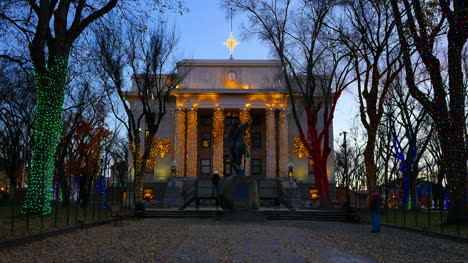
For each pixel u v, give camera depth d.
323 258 11.27
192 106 53.56
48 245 13.50
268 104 53.62
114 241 14.84
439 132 19.75
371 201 19.58
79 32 22.75
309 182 53.50
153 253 12.07
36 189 20.94
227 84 55.47
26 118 34.59
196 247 13.36
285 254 11.91
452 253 12.66
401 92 37.09
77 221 19.50
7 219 18.86
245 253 12.10
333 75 37.88
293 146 54.53
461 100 19.19
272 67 55.75
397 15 22.06
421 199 51.22
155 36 34.94
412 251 13.02
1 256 11.24
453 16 19.02
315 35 35.47
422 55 20.09
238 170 27.28
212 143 56.34
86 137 45.44
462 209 19.17
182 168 52.38
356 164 61.66
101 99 37.78
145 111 35.78
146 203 44.41
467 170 20.09
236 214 25.98
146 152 35.41
